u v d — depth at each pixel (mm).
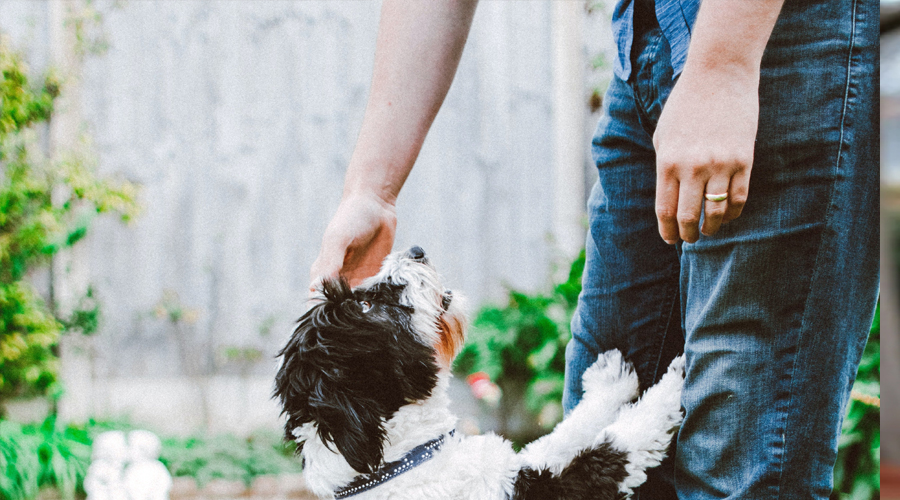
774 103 1433
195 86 5461
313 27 5547
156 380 5391
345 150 5578
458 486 1741
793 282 1456
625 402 1921
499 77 5652
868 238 1452
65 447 4410
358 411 1708
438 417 1867
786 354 1472
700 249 1553
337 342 1791
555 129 5715
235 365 5473
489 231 5637
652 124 1788
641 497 1897
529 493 1718
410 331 1909
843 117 1412
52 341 5020
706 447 1557
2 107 5094
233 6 5484
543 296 4945
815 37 1413
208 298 5465
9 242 5102
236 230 5496
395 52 2119
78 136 5309
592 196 2057
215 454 4656
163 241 5434
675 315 1920
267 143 5523
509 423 4742
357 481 1777
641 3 1760
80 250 5328
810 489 1486
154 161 5426
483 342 4730
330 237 2047
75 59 5324
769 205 1449
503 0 5652
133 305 5395
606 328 1985
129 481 3777
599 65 5746
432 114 2160
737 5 1318
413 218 5559
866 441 2848
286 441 1893
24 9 5312
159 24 5422
